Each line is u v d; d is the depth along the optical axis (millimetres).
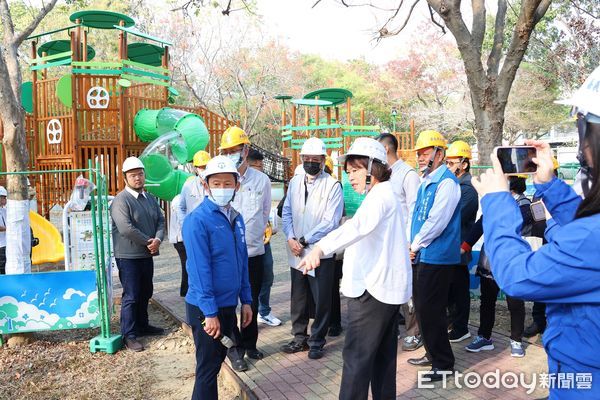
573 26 16375
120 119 14758
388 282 3270
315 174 5109
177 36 27344
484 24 7707
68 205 7379
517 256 1712
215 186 3746
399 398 4098
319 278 4969
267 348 5414
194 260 3619
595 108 1604
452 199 4199
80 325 5652
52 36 29062
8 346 5695
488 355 5012
